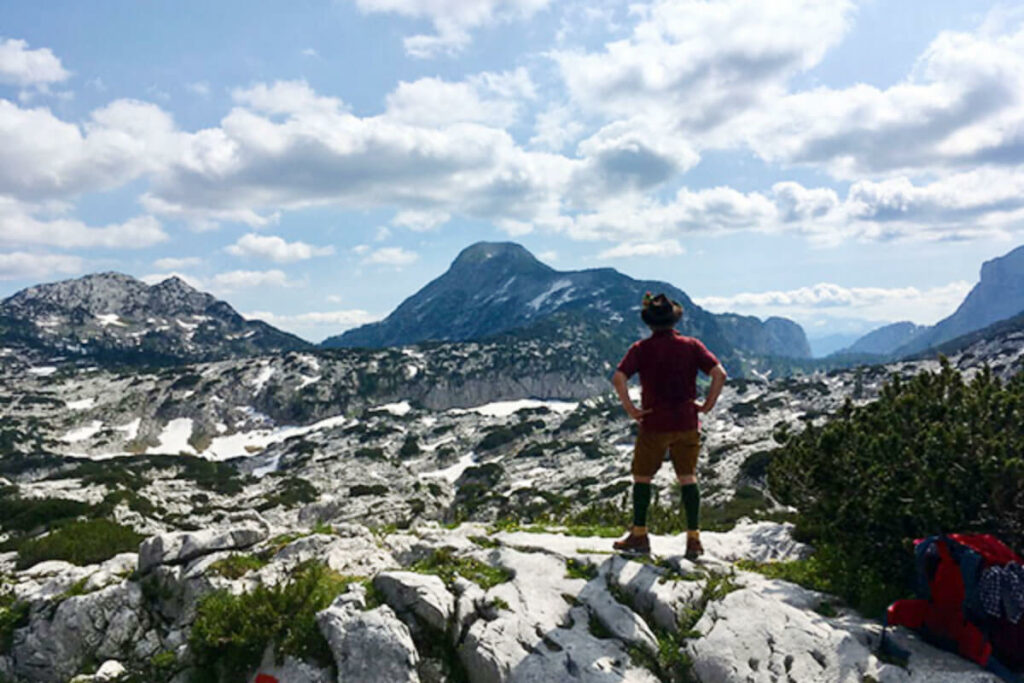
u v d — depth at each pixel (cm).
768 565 778
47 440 17662
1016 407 691
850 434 789
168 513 7712
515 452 15425
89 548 1647
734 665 554
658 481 8081
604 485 9400
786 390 17988
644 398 713
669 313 695
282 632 668
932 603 582
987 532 648
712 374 691
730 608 620
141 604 892
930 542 597
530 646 603
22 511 6475
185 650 730
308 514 8006
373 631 621
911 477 706
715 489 7394
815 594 677
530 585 692
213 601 745
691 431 701
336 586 740
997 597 531
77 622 873
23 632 899
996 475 617
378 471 12838
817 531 831
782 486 864
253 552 936
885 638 570
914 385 823
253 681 652
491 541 849
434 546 858
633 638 602
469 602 664
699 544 736
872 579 683
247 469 15638
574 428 17375
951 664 541
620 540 772
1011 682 514
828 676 532
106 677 793
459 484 12450
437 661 629
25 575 1152
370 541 921
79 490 8300
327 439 17950
